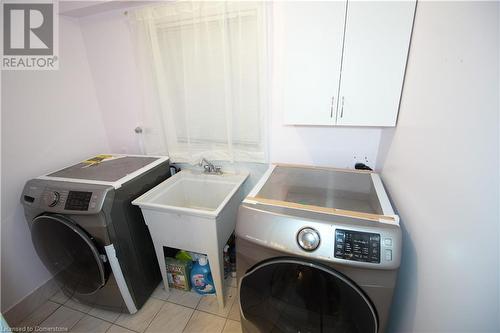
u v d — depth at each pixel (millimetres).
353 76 1141
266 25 1414
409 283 932
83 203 1239
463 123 638
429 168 811
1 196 1443
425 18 914
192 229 1408
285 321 1073
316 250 825
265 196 1139
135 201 1422
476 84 594
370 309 863
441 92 767
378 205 1015
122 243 1394
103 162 1760
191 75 1623
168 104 1783
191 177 1872
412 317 892
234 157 1764
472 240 581
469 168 600
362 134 1509
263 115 1607
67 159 1831
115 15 1732
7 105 1455
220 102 1661
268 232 893
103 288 1471
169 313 1555
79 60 1872
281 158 1733
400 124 1119
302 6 1102
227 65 1515
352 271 828
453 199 661
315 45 1144
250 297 1076
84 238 1271
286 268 934
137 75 1792
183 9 1489
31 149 1586
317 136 1599
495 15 539
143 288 1607
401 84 1095
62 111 1772
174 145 1898
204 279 1626
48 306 1639
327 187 1309
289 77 1229
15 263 1528
